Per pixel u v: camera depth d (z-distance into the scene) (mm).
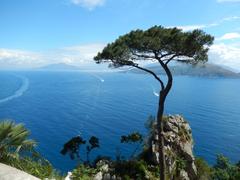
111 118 186500
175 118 45094
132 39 30953
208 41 29828
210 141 145500
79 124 171375
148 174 34812
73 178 20578
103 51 32031
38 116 190750
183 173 38344
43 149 126250
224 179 52406
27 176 7699
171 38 29828
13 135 10195
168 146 39750
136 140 50031
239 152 129625
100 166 36094
